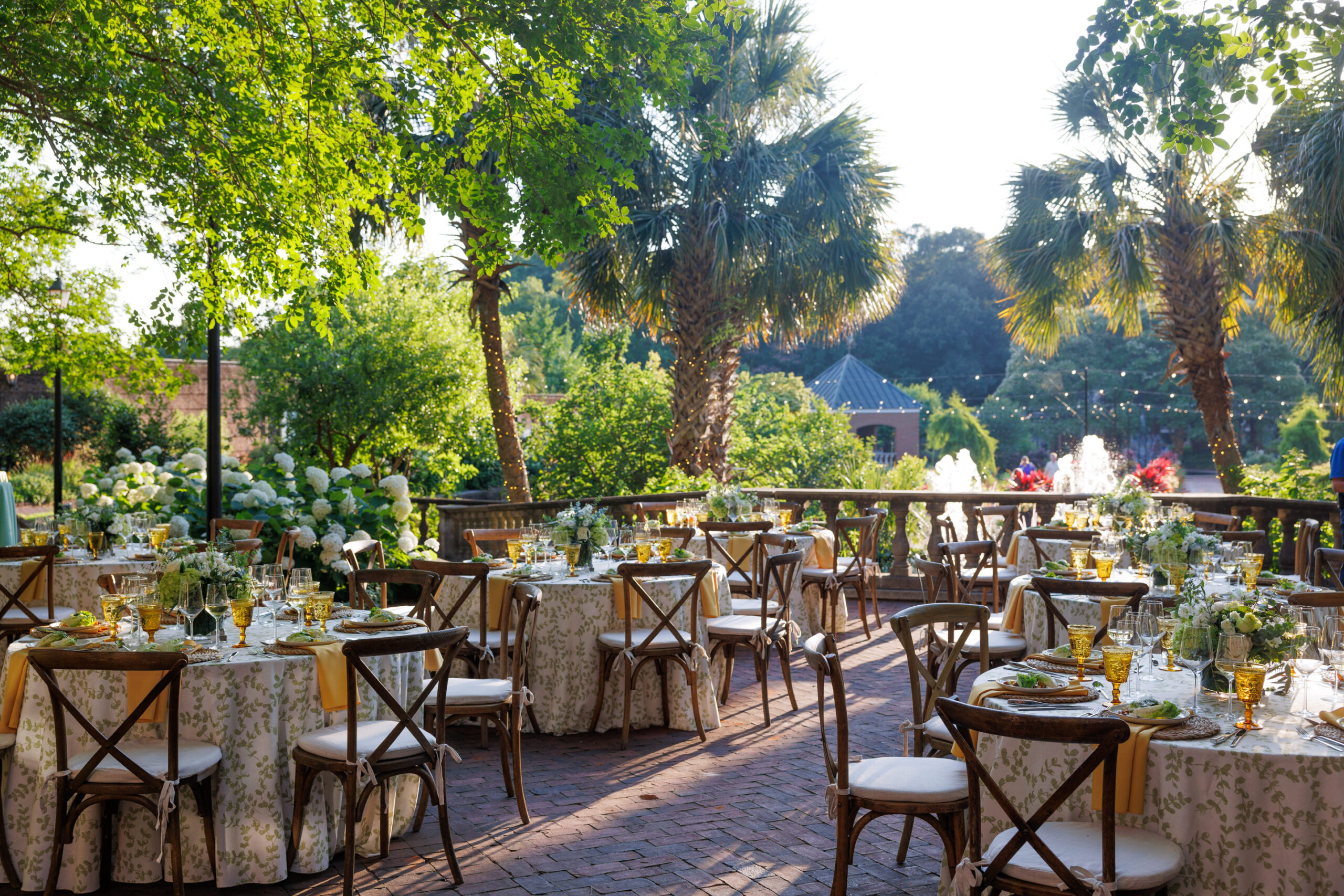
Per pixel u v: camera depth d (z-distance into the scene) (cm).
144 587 421
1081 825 315
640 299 1264
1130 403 3766
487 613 595
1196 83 550
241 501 970
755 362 4591
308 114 738
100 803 381
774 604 845
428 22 664
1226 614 357
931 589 713
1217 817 296
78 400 2056
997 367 4744
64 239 998
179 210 737
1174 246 1152
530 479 1822
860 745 589
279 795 401
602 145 723
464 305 1808
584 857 427
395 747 395
